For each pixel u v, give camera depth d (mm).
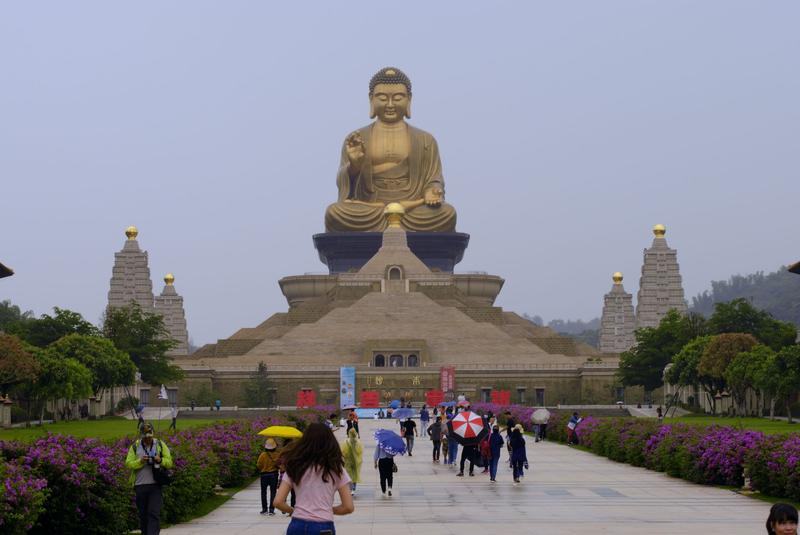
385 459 69312
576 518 58031
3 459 43562
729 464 73188
